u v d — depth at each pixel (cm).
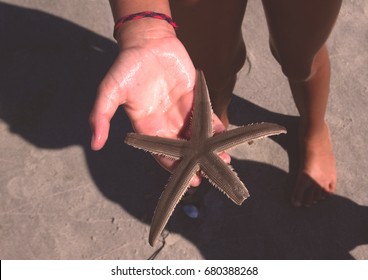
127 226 63
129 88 40
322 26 46
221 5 45
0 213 64
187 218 63
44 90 71
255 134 42
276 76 72
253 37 75
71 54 74
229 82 58
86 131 69
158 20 40
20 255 62
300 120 67
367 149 67
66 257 62
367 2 77
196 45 49
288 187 65
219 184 41
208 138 42
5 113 70
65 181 66
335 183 65
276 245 62
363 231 62
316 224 63
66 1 78
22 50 74
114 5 41
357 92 70
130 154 67
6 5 78
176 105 44
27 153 67
